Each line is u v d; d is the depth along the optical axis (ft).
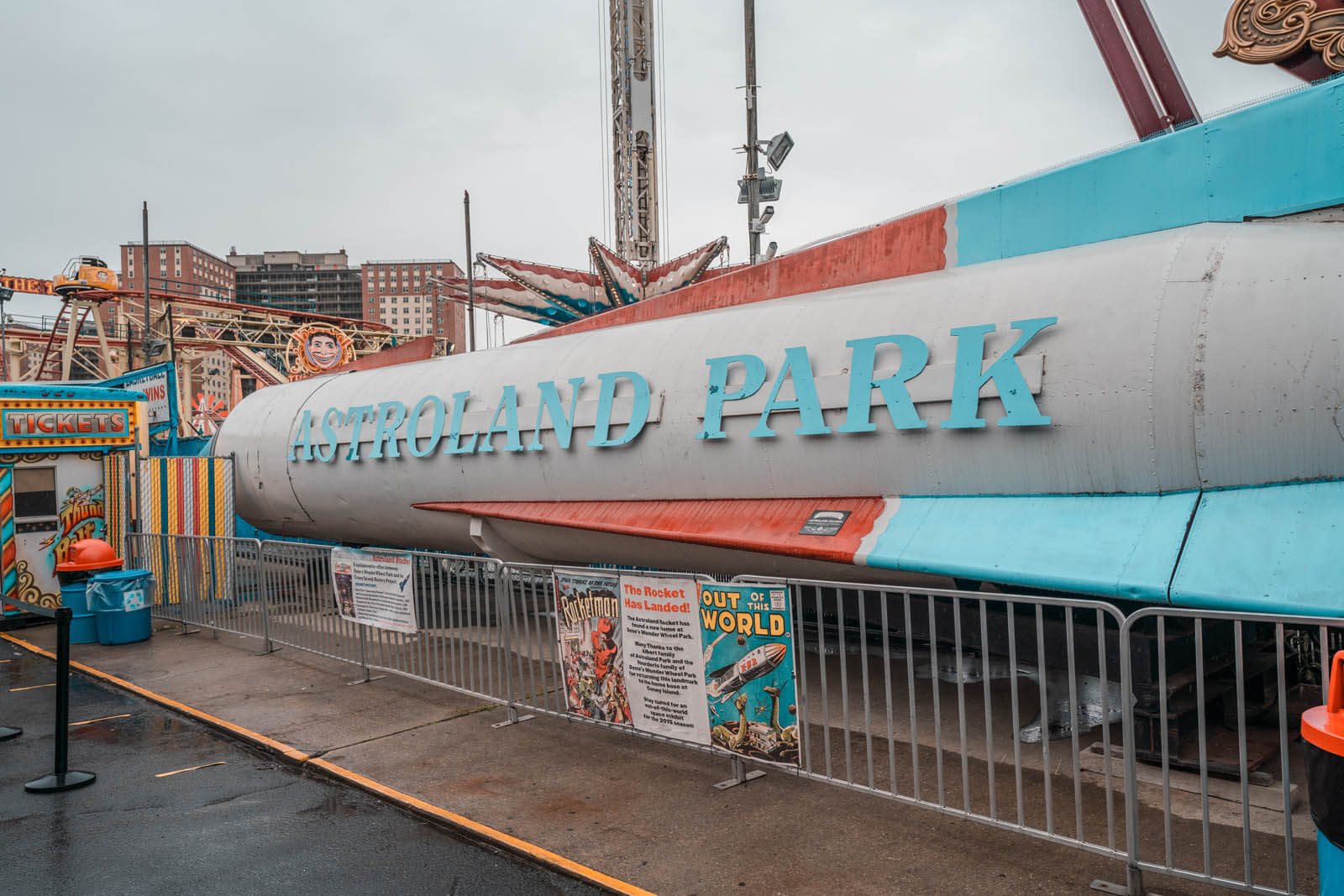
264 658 35.12
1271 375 18.35
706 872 15.87
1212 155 21.47
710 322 29.96
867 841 16.83
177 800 20.71
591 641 22.17
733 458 27.04
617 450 30.25
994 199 25.50
